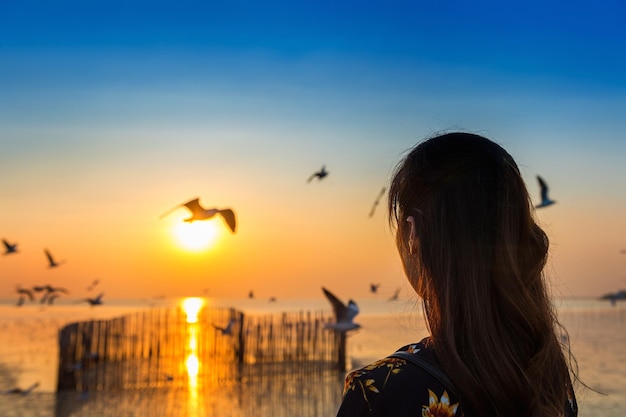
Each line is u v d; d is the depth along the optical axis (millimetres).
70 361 24500
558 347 1655
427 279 1627
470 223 1595
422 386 1496
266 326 31547
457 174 1632
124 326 30094
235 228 6578
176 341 31812
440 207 1626
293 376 27406
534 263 1637
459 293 1566
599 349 36469
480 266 1568
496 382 1495
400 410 1482
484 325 1537
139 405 21938
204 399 22969
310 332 30656
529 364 1541
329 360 30734
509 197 1619
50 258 17875
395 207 1782
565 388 1656
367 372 1560
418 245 1661
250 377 26984
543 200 6969
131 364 28875
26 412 20656
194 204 6625
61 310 102125
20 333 54250
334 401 22891
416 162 1718
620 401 19859
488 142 1701
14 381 26984
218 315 33688
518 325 1562
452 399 1484
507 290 1555
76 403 22062
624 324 63781
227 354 30688
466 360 1527
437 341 1563
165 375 26109
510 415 1501
